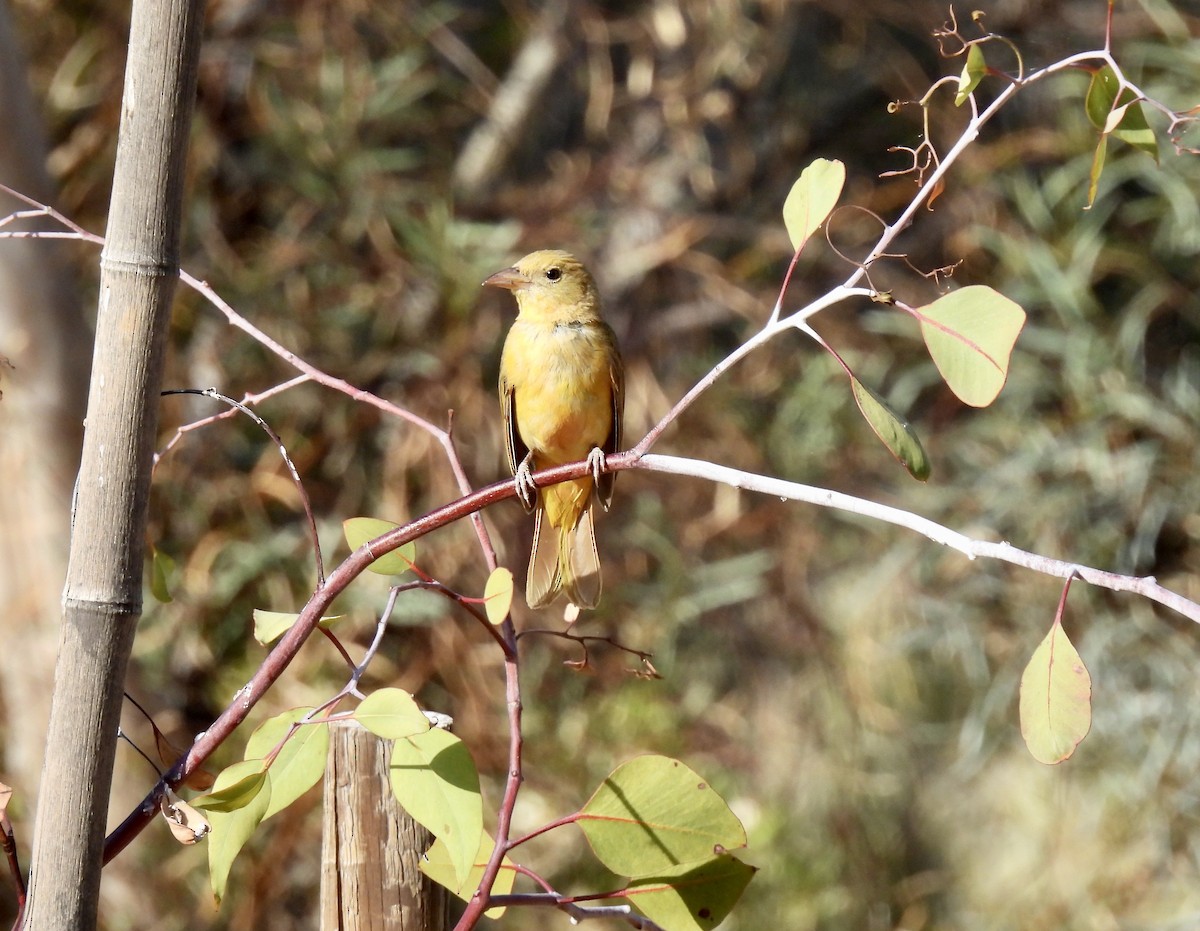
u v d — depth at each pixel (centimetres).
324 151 1228
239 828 355
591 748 1213
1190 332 1295
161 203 337
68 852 333
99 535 337
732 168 1448
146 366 337
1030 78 374
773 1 1378
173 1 333
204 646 1122
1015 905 1380
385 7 1305
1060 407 1295
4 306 1009
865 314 1341
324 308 1220
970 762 1364
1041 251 1234
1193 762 1268
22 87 1011
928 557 1318
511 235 1274
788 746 1390
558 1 1448
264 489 1156
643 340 1372
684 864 372
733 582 1298
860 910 1380
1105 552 1265
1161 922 1278
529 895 377
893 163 1455
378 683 1117
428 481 1203
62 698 336
